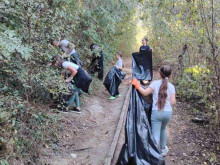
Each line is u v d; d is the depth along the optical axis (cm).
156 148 379
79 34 835
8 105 388
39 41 470
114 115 673
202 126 583
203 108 655
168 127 582
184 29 617
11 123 380
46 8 514
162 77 410
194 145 499
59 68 585
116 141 497
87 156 445
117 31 1348
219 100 479
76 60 635
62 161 418
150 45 1376
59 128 510
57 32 515
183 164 434
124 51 1978
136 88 413
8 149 330
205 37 514
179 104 718
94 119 624
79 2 805
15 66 433
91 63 962
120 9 945
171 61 850
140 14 1271
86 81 586
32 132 416
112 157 436
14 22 439
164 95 398
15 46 363
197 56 648
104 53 1061
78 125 561
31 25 435
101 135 537
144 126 395
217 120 496
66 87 488
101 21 905
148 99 426
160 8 805
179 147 492
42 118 462
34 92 500
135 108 409
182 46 764
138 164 366
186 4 590
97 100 776
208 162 437
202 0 491
